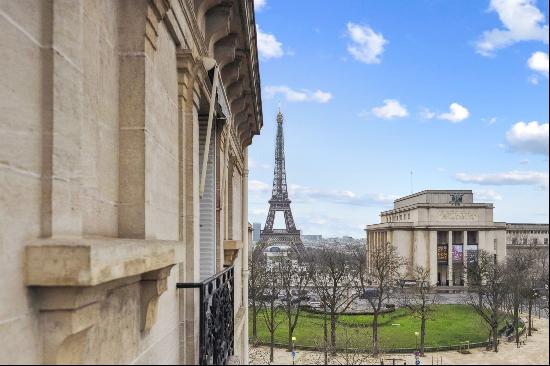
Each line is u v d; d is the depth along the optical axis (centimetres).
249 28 1648
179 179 1071
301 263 12419
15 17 525
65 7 584
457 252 14812
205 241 1606
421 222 14912
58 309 520
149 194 802
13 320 481
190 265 1083
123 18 789
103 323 614
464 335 6675
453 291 12762
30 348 506
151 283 762
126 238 752
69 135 583
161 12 840
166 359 897
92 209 673
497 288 6838
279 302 9781
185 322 1025
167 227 954
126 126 783
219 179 1784
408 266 13412
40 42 559
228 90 1962
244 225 3278
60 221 560
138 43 790
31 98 539
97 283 516
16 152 509
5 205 484
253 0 1625
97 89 698
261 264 10019
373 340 5728
